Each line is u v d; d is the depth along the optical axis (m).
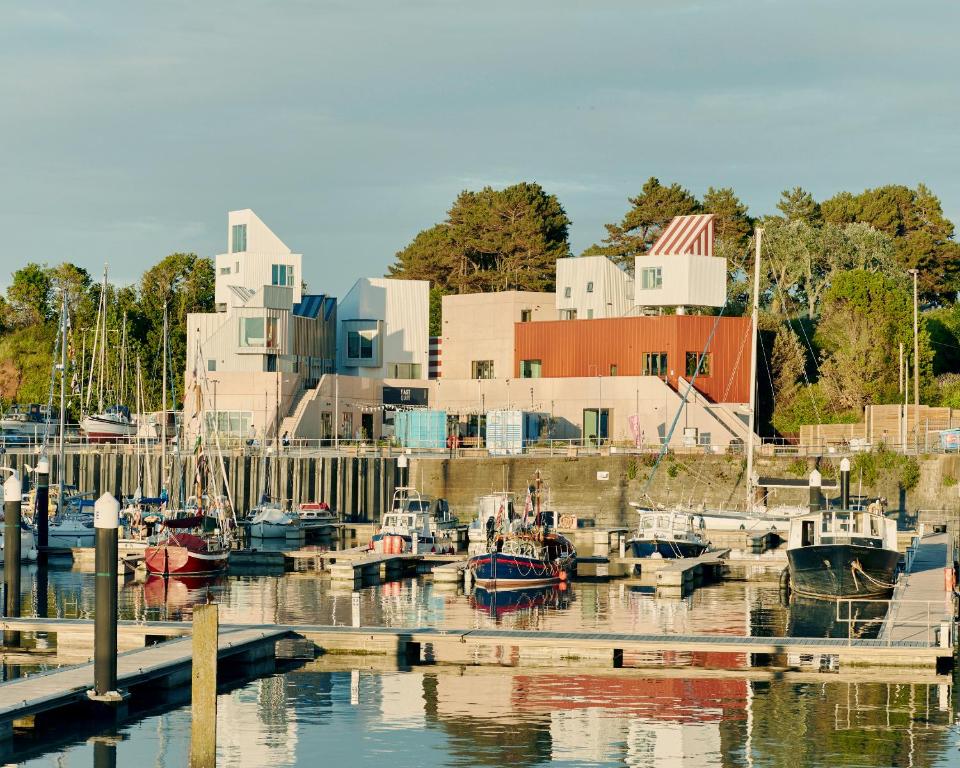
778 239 179.62
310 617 71.06
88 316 187.88
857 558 76.25
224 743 45.91
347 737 46.66
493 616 71.88
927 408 132.62
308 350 159.75
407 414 142.38
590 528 123.75
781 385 151.00
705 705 50.94
